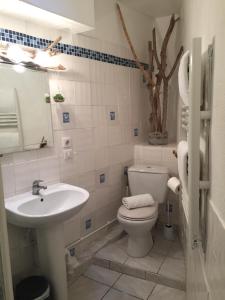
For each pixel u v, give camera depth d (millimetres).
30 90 1753
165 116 2926
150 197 2314
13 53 1608
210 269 875
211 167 902
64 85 2020
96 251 2312
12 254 1748
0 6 1478
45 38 1841
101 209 2537
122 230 2639
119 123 2682
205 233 995
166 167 2666
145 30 2986
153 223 2146
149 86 2900
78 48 2119
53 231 1668
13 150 1677
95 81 2324
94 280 2061
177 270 2039
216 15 827
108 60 2463
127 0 2539
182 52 2385
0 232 1059
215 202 830
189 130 921
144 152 2842
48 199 1772
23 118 1724
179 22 2756
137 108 2965
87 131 2285
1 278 1097
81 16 1787
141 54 2961
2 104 1600
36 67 1764
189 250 1539
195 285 1255
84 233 2340
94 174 2408
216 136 824
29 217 1437
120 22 2582
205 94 1023
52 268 1722
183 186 1153
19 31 1676
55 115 1968
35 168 1842
